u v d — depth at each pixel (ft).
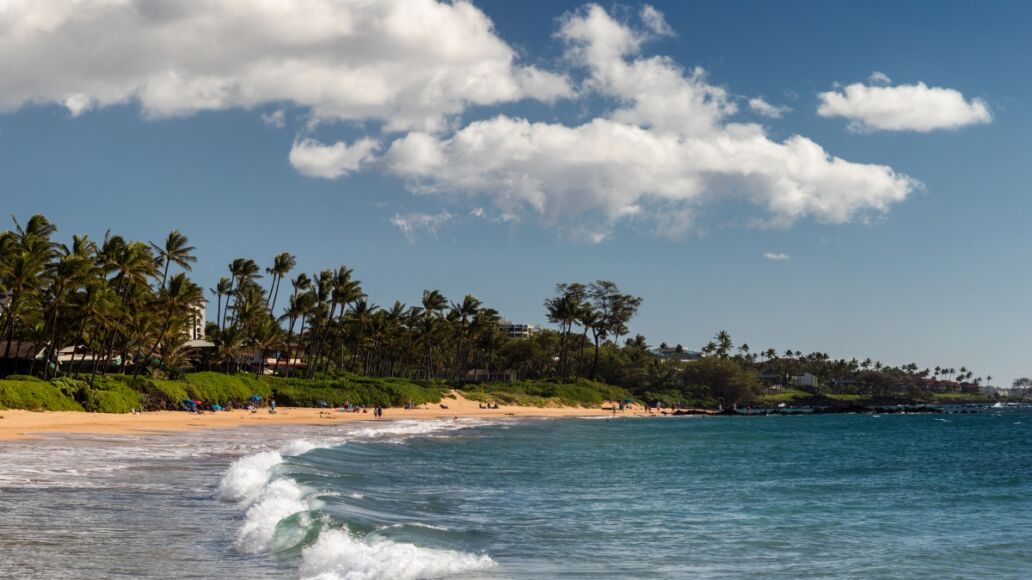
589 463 149.38
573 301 535.19
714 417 467.52
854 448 206.90
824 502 94.22
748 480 120.88
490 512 81.25
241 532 58.49
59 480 87.97
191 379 294.87
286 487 79.46
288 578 46.06
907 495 102.22
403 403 389.60
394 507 79.20
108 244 264.52
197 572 47.11
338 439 181.37
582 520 76.95
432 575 49.39
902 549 62.90
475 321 516.73
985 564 57.26
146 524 62.59
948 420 453.99
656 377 621.72
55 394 217.97
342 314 426.10
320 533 57.06
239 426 223.30
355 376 428.97
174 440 157.07
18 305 226.38
